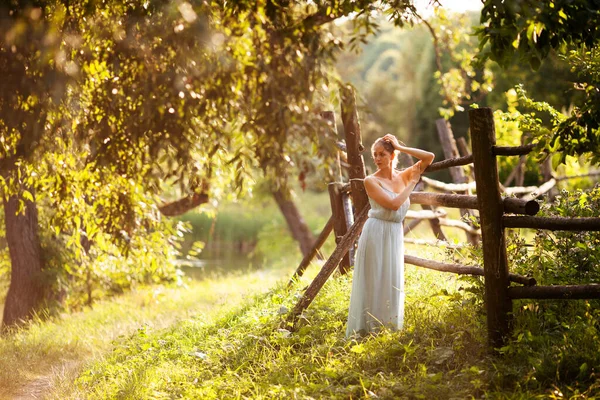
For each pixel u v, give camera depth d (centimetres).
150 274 1438
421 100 3269
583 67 541
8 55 536
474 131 468
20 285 1113
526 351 453
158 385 545
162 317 996
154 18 543
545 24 405
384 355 490
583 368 417
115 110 607
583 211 554
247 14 605
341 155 790
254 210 2920
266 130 600
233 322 688
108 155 616
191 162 596
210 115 611
